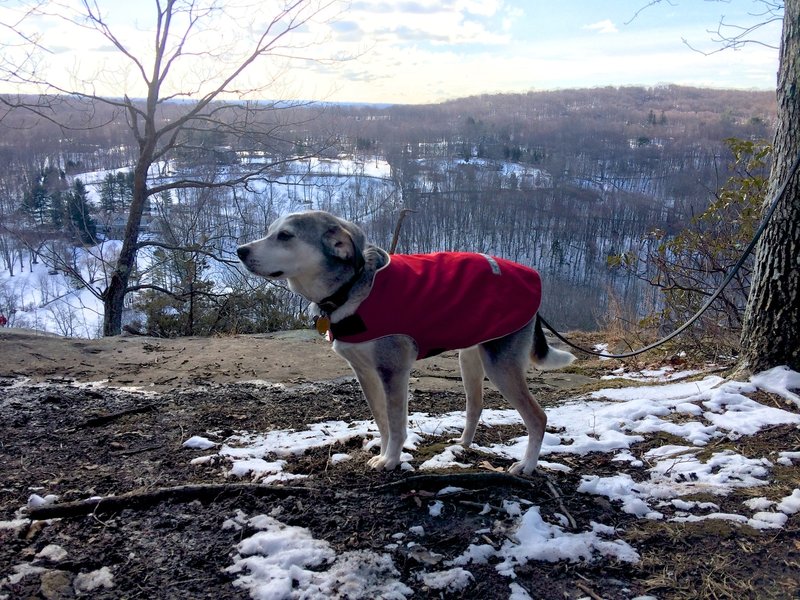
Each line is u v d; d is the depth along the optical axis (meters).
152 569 1.21
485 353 1.64
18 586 1.15
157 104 5.42
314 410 2.18
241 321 4.84
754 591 1.18
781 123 2.05
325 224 1.58
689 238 3.30
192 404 2.19
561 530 1.36
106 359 2.82
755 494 1.49
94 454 1.73
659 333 3.56
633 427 1.96
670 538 1.33
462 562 1.25
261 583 1.17
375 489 1.50
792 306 2.07
